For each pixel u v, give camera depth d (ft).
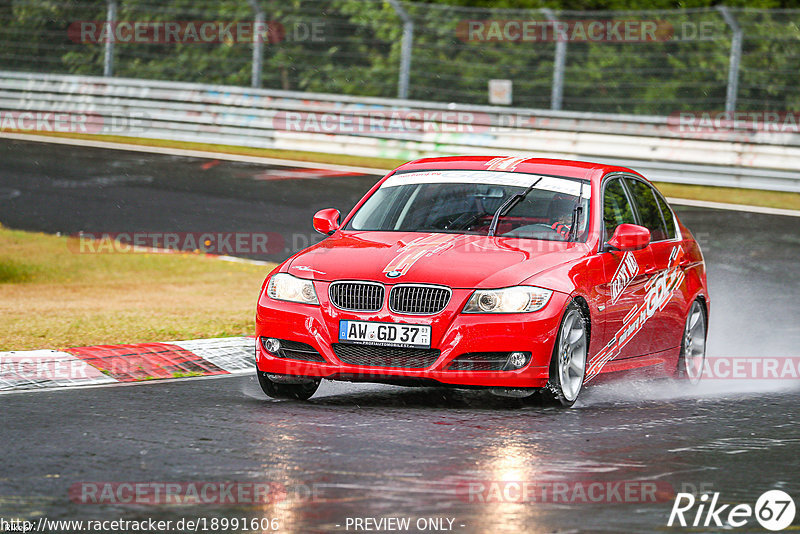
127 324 111.55
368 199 85.25
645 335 84.33
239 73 307.37
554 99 241.96
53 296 142.00
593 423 68.69
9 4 331.98
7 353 87.86
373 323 71.82
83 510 47.73
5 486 51.60
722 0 287.07
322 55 312.09
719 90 278.46
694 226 181.98
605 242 80.48
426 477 53.78
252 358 92.99
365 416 69.87
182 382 83.25
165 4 319.88
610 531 45.50
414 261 73.51
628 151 228.63
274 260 167.73
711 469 57.06
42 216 194.90
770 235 175.73
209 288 147.64
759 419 72.08
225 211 196.95
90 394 77.25
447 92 297.33
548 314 71.46
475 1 306.35
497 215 80.33
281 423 67.31
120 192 211.61
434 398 77.97
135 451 59.21
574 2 301.63
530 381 71.26
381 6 299.99
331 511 47.67
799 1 289.74
